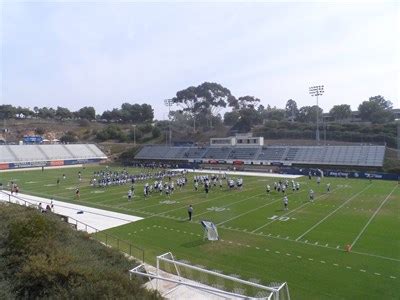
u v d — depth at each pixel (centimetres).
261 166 7444
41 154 8781
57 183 5144
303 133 9381
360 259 1958
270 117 13012
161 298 1065
